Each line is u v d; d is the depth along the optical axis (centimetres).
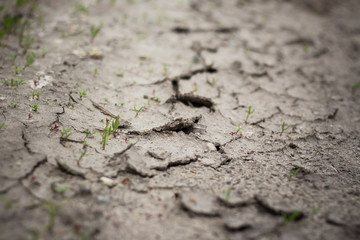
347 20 128
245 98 85
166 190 72
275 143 79
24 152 73
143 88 83
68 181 72
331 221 71
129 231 69
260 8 125
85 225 69
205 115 81
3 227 68
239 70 90
